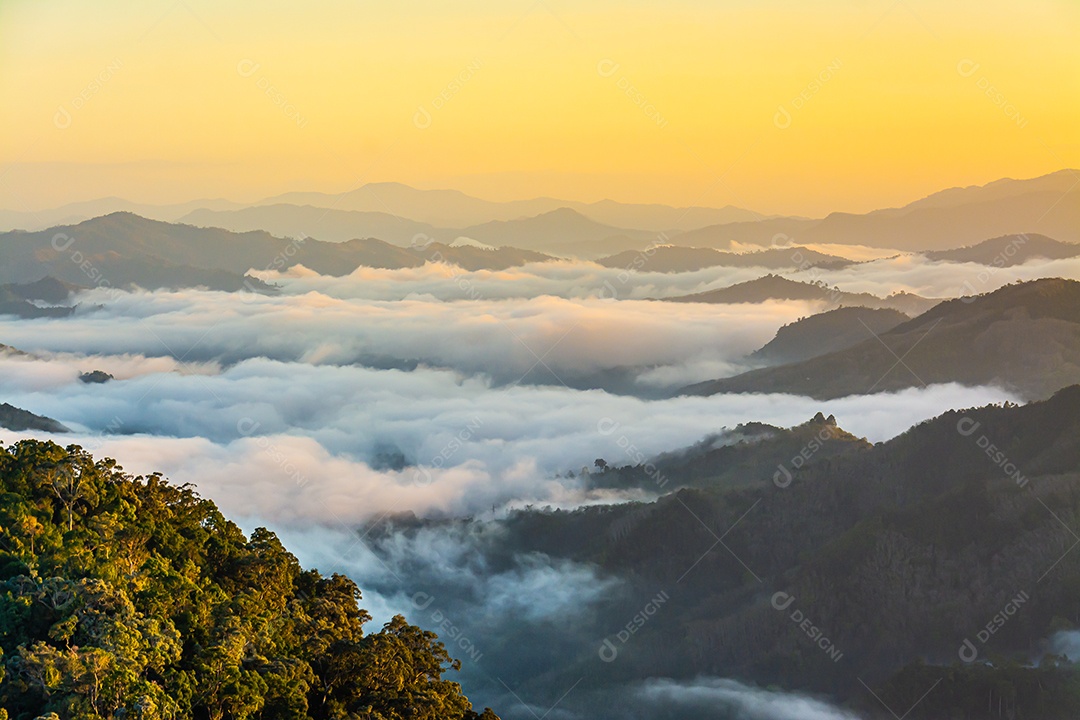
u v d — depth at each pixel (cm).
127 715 6869
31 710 7025
